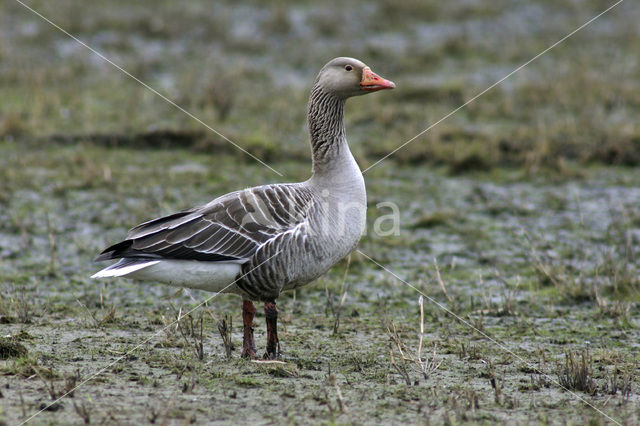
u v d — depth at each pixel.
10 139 18.53
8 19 29.17
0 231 13.84
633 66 26.62
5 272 12.16
